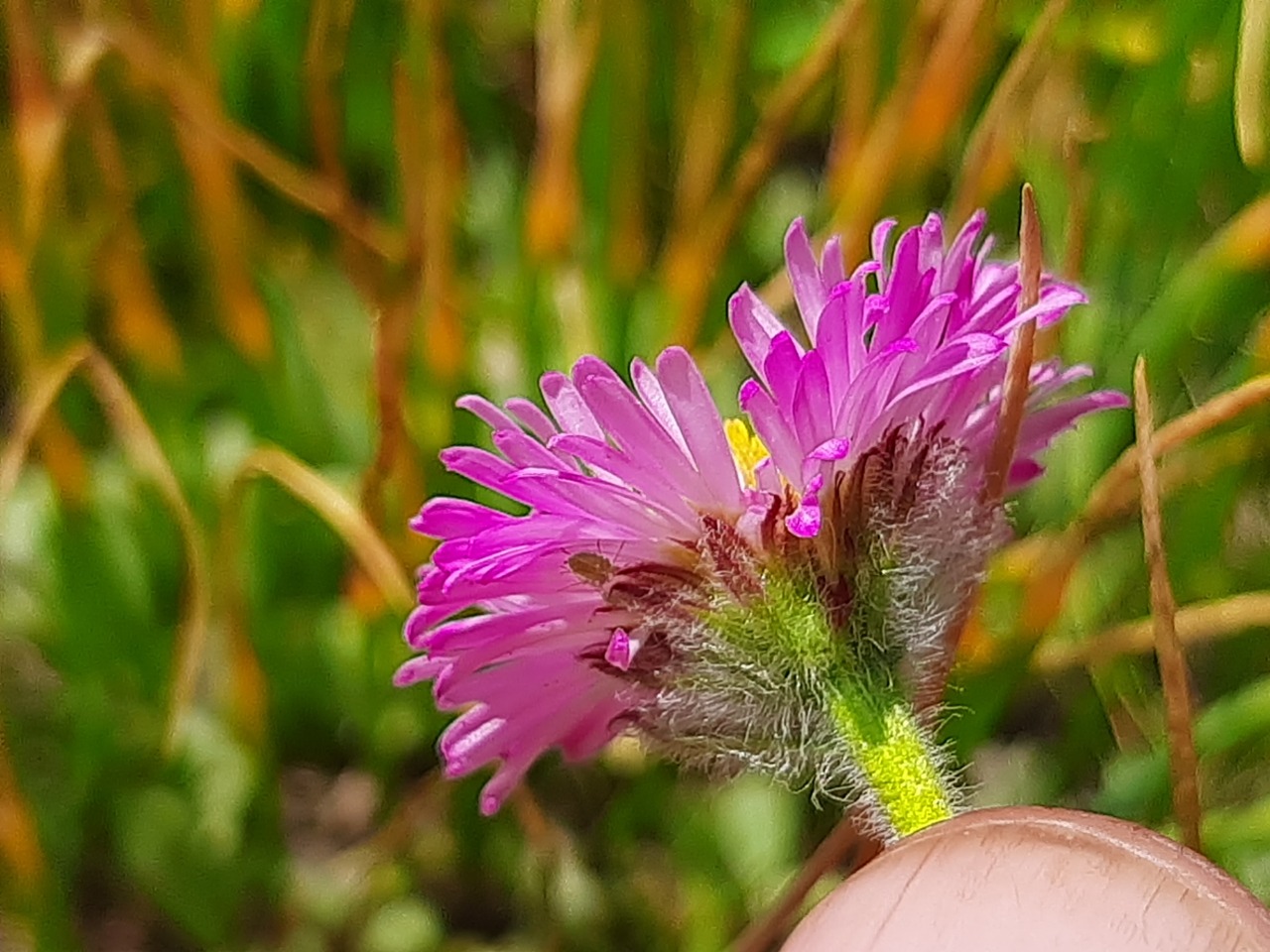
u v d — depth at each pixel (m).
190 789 0.06
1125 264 0.06
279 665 0.07
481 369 0.07
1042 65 0.06
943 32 0.06
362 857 0.06
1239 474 0.06
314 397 0.07
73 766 0.07
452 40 0.08
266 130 0.08
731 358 0.07
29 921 0.06
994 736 0.07
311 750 0.07
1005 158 0.06
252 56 0.08
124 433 0.06
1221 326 0.06
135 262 0.07
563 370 0.07
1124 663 0.06
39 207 0.06
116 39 0.06
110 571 0.07
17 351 0.07
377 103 0.08
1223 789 0.06
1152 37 0.06
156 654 0.07
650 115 0.08
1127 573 0.06
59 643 0.07
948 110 0.06
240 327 0.07
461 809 0.06
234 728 0.06
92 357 0.06
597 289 0.07
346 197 0.06
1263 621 0.05
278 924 0.06
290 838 0.07
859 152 0.07
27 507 0.07
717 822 0.06
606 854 0.06
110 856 0.07
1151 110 0.06
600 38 0.07
